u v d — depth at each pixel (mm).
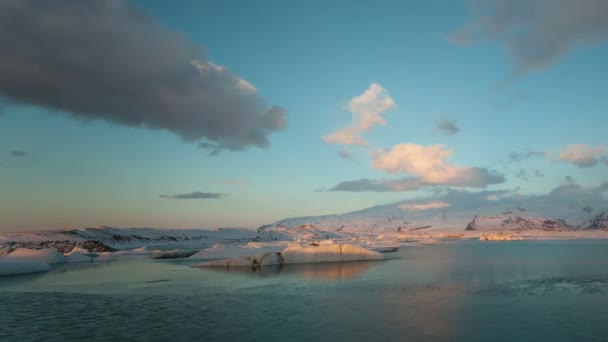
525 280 25750
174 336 13289
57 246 68125
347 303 18547
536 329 13789
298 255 39688
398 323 14719
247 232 145000
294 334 13359
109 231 102438
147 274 31219
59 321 15445
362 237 149500
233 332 13688
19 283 26469
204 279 27578
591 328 13867
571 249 62844
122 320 15516
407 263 39156
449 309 17031
